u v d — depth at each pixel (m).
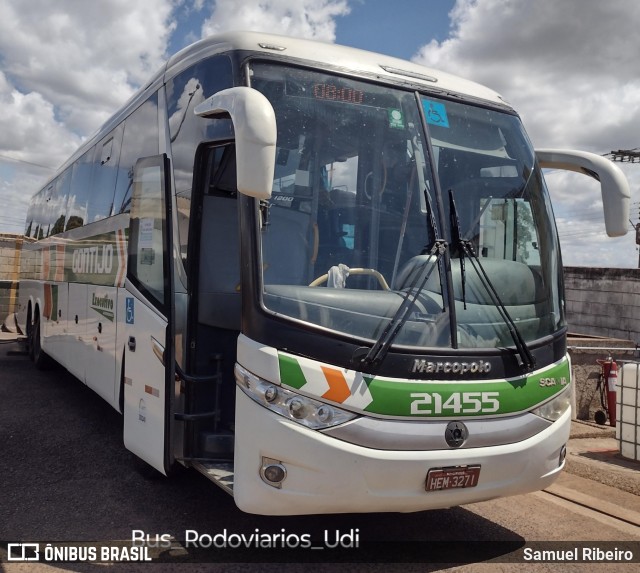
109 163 7.51
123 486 5.56
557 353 4.54
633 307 14.01
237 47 4.54
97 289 7.42
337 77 4.60
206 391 4.91
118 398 6.31
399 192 4.51
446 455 3.88
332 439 3.71
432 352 3.97
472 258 4.41
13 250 17.80
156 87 6.08
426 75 5.05
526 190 5.01
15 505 5.06
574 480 6.31
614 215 4.93
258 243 4.02
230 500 5.32
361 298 4.06
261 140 3.67
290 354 3.78
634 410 6.87
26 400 8.75
